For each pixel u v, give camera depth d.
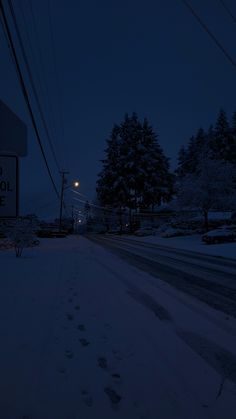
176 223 60.47
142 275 14.45
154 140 78.31
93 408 3.61
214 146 70.81
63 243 38.22
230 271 16.14
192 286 12.00
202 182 47.22
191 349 5.69
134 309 8.21
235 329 6.98
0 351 4.97
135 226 76.38
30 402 3.63
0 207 2.94
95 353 5.18
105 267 16.70
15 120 3.03
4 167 2.97
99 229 104.19
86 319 6.96
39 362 4.65
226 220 57.19
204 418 3.58
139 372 4.63
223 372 4.84
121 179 71.12
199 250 29.72
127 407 3.69
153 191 71.88
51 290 9.60
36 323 6.39
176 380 4.48
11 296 8.64
